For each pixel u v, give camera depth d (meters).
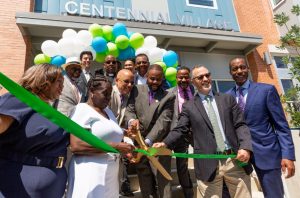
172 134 2.73
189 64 8.15
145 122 3.04
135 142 2.75
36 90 1.67
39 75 1.67
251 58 8.78
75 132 1.56
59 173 1.68
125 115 3.08
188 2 8.66
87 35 5.23
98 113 2.05
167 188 2.98
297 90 5.72
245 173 2.58
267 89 2.82
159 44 7.68
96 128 1.96
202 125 2.65
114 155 2.02
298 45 6.01
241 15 9.10
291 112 5.51
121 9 7.70
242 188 2.53
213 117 2.66
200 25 8.47
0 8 6.55
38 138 1.57
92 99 2.12
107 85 2.13
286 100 5.70
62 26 6.33
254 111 2.79
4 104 1.51
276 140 2.74
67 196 1.85
